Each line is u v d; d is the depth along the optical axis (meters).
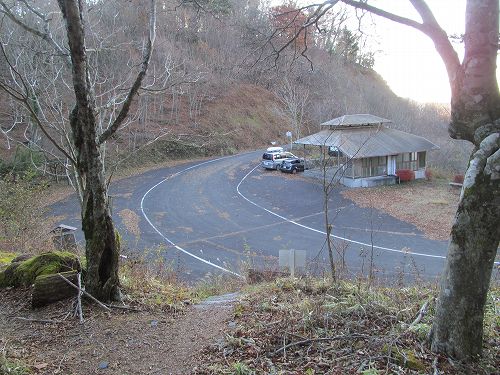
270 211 27.66
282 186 34.28
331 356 4.48
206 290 9.85
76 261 6.90
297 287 7.18
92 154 5.90
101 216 6.12
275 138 56.50
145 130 41.94
